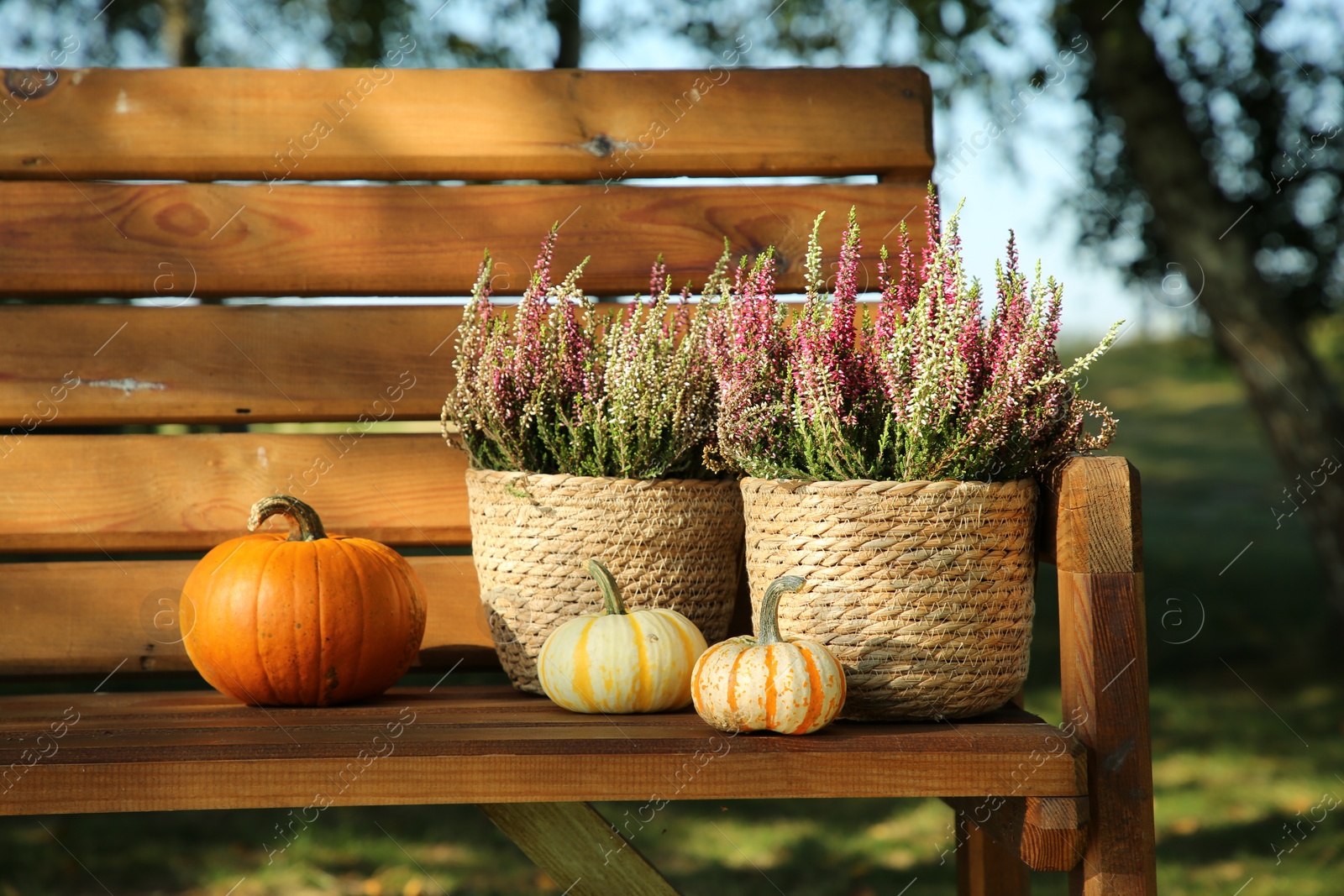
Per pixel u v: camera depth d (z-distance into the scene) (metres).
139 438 1.69
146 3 3.89
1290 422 4.44
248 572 1.45
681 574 1.50
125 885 2.61
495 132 1.74
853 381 1.32
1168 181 4.32
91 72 1.70
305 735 1.23
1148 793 1.18
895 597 1.26
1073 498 1.22
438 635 1.73
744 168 1.77
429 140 1.73
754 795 1.17
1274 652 5.22
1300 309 4.95
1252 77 4.38
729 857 2.94
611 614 1.40
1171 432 12.82
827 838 3.08
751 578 1.37
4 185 1.67
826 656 1.23
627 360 1.46
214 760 1.15
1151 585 6.68
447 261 1.73
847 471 1.30
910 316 1.29
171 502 1.69
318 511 1.71
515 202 1.75
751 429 1.34
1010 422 1.26
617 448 1.47
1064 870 1.18
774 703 1.19
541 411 1.46
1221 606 6.14
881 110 1.78
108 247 1.68
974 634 1.27
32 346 1.66
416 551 2.18
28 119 1.68
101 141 1.69
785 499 1.30
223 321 1.70
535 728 1.27
